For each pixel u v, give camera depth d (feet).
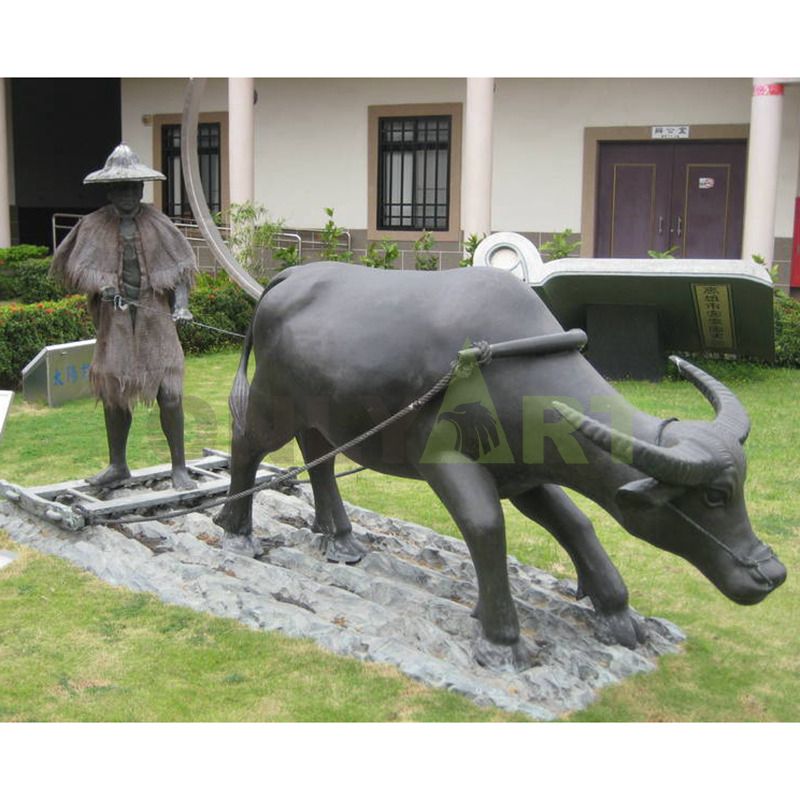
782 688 15.67
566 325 37.96
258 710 14.66
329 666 15.93
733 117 50.14
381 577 19.12
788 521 23.04
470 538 15.60
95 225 22.15
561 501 17.19
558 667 15.69
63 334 37.45
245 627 17.24
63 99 74.33
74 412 33.01
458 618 17.08
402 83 55.77
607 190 53.31
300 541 20.90
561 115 53.06
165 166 62.59
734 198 51.29
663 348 38.40
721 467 13.98
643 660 16.15
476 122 46.68
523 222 54.54
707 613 18.42
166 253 22.49
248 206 50.96
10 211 71.82
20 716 14.42
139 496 22.18
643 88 51.44
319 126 58.13
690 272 33.09
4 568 19.81
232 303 46.37
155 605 18.10
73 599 18.39
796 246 49.39
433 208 56.44
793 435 30.22
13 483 25.04
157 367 22.65
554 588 18.88
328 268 17.87
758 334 35.40
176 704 14.83
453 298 16.08
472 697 14.99
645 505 14.03
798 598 19.06
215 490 23.08
